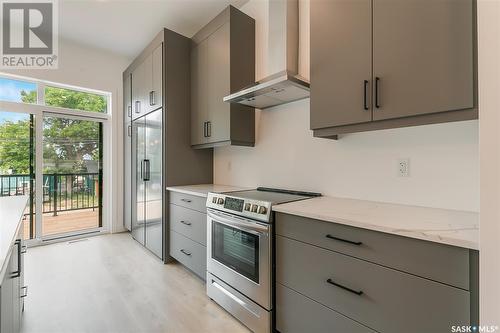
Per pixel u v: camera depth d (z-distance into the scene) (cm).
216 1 272
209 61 273
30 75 335
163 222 290
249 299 175
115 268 274
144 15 296
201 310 197
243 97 219
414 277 101
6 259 87
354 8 146
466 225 107
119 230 413
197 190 251
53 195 366
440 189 145
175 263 291
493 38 81
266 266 162
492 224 81
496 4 81
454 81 110
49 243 356
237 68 251
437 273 95
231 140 249
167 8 283
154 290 227
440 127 145
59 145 370
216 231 207
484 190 83
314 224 137
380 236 111
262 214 164
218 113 261
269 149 253
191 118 307
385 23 133
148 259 301
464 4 107
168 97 291
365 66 141
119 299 211
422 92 119
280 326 158
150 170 320
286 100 228
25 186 342
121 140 414
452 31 110
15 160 335
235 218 186
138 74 353
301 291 145
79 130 388
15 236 111
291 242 150
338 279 127
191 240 250
